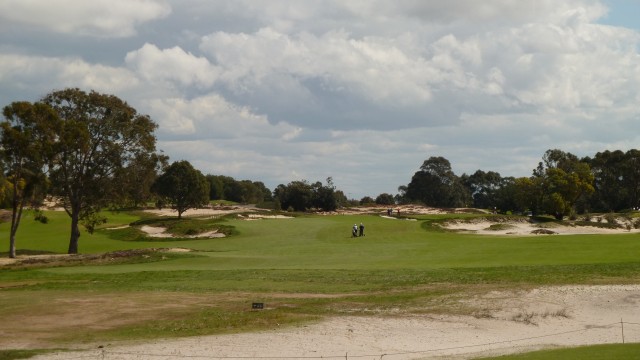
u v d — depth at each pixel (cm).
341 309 3262
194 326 2883
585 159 17088
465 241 6894
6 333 2777
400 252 5922
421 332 2838
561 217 11538
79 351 2466
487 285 3809
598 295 3469
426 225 9350
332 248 6475
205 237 8856
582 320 3077
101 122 7862
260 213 11575
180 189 11200
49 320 3025
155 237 9094
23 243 8794
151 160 8188
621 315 3141
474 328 2917
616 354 2230
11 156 7012
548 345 2617
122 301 3481
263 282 4166
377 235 8169
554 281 3841
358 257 5641
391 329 2869
